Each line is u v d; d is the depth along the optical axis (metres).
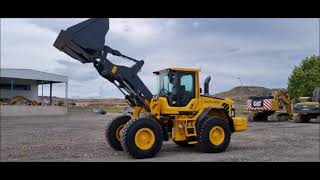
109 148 13.05
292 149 12.93
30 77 58.03
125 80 12.03
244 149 13.01
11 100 57.62
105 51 11.75
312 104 29.36
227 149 12.98
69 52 11.84
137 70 12.16
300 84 55.22
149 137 11.20
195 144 13.35
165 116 12.39
